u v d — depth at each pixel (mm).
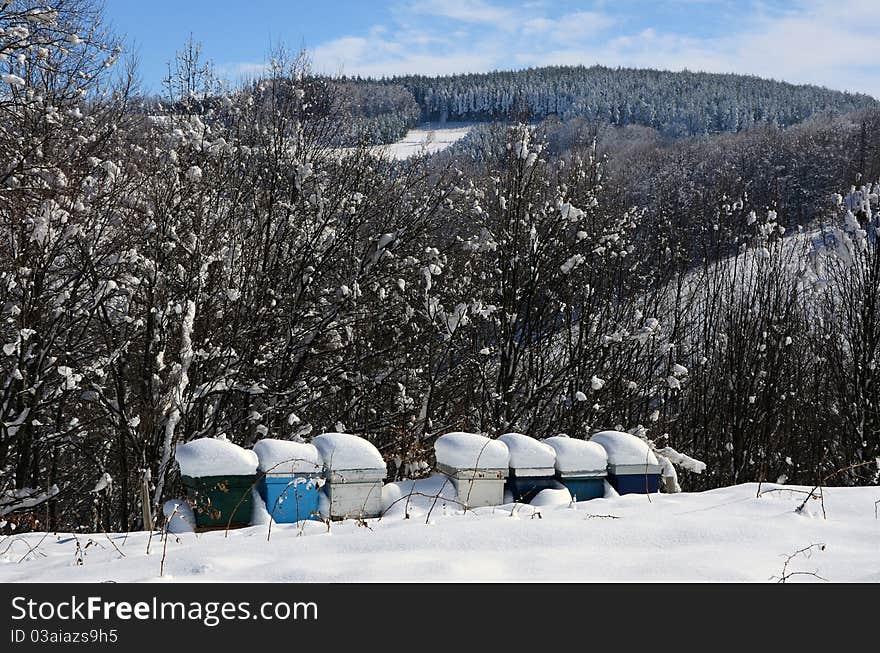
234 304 14367
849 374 19281
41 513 15102
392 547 5066
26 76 13047
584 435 15656
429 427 14922
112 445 15258
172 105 15430
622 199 20578
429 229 16922
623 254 17328
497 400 15328
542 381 16109
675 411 19719
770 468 19625
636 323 16391
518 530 5316
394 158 18359
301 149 16469
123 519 12961
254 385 13664
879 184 17594
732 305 19859
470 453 6812
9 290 13203
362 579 4426
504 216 16156
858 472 17703
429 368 14992
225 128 15562
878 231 17609
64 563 5152
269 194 16094
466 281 16219
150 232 13297
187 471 6289
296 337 15578
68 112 13680
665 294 19156
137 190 13859
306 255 15906
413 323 15992
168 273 13430
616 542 5211
